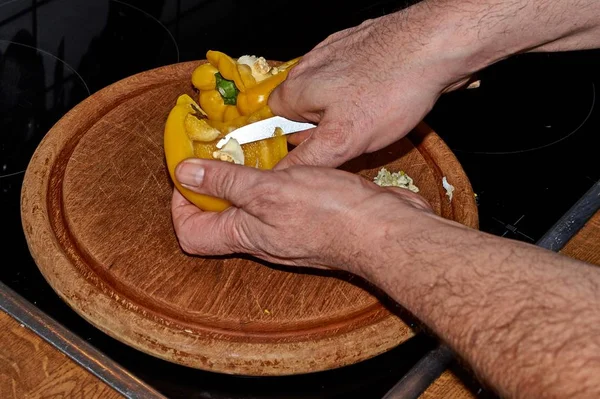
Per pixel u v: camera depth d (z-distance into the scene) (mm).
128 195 777
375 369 693
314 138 674
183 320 695
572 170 831
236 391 673
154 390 589
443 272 505
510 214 794
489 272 490
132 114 839
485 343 465
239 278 729
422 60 656
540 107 885
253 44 920
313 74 681
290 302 717
